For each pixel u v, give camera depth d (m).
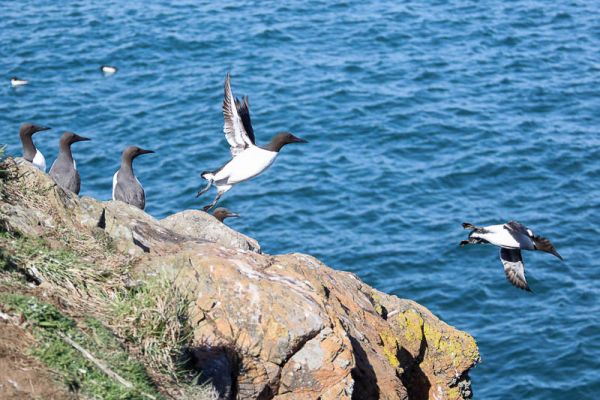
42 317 10.46
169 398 10.73
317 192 31.91
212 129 35.78
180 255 12.70
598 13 46.44
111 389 10.16
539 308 26.77
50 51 41.94
